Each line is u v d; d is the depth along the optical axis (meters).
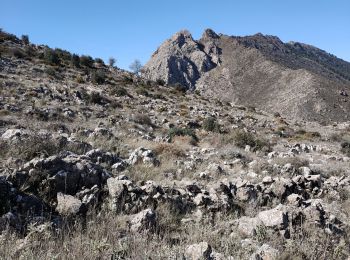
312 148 23.23
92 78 39.47
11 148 8.79
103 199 7.16
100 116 23.11
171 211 7.26
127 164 10.83
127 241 5.36
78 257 4.70
